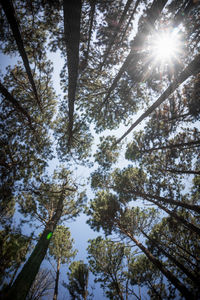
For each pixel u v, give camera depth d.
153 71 6.25
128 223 8.34
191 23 4.84
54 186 7.67
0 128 5.57
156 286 7.59
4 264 3.79
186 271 5.22
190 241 7.02
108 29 5.40
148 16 4.99
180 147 7.56
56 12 4.75
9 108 6.05
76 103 8.49
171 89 5.58
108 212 8.27
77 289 7.77
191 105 5.24
